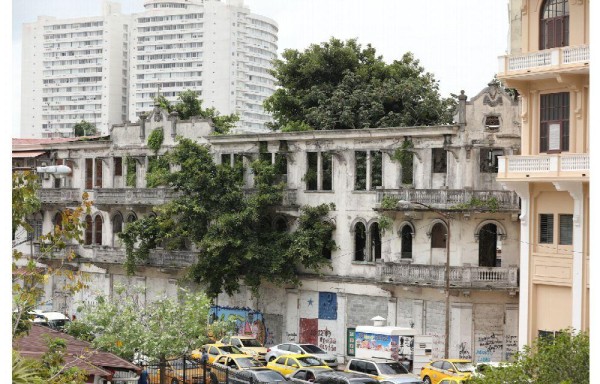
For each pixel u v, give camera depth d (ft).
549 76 140.36
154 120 232.53
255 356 173.17
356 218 192.03
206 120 220.43
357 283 190.39
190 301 154.30
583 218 138.51
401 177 185.68
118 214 238.27
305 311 199.93
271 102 252.83
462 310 173.06
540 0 143.13
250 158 210.79
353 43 254.68
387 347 162.81
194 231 205.57
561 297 142.92
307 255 193.88
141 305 201.05
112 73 608.60
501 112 174.29
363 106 236.43
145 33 590.14
